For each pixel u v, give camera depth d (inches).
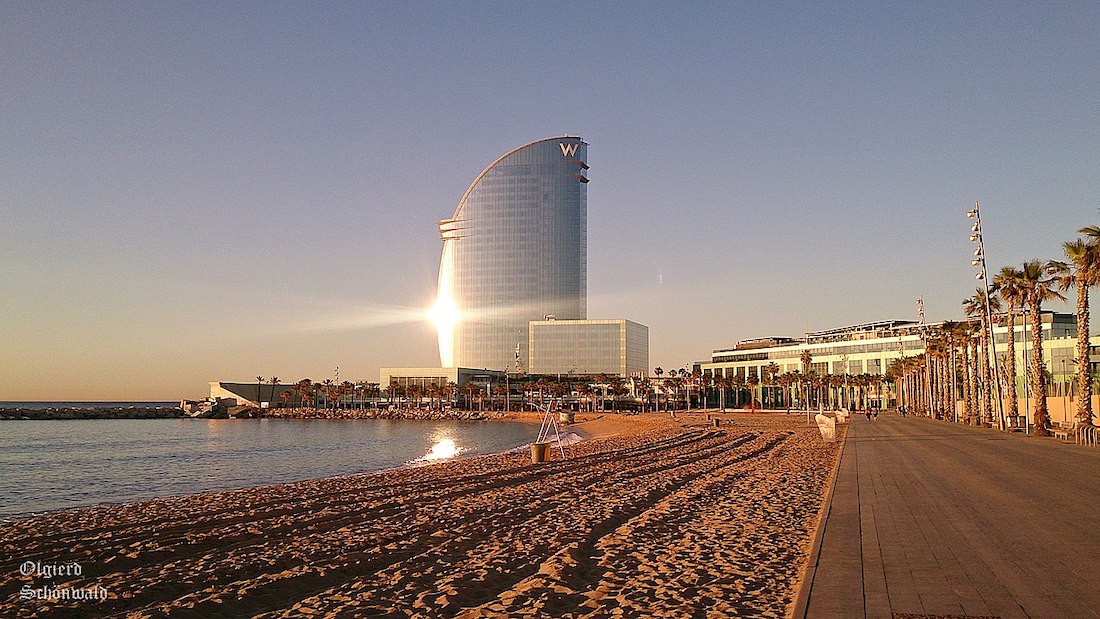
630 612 357.4
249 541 641.6
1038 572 379.2
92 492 1465.3
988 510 595.8
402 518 741.9
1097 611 309.4
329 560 535.8
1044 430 1800.0
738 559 479.2
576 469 1347.2
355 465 2110.0
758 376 7770.7
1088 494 689.6
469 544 587.2
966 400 2925.7
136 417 7667.3
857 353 6781.5
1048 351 4072.3
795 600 349.1
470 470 1437.0
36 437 4047.7
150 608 412.8
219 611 409.7
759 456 1482.5
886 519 559.2
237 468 2036.2
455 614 378.6
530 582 428.1
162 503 1013.8
